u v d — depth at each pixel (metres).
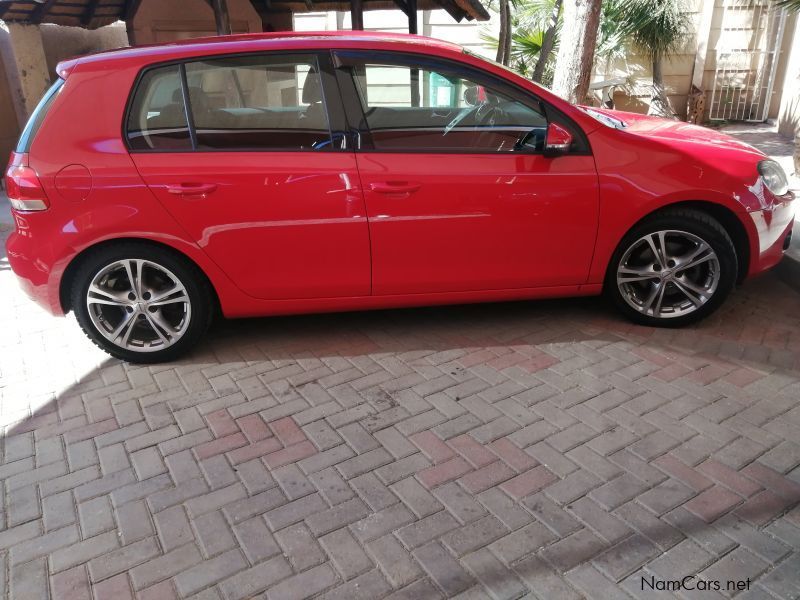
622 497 2.72
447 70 3.75
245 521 2.69
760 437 3.07
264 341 4.23
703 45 11.02
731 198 3.87
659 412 3.29
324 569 2.43
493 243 3.87
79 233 3.62
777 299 4.61
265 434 3.27
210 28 8.67
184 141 3.67
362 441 3.18
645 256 4.07
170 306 3.93
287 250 3.77
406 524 2.63
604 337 4.08
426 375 3.74
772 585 2.28
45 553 2.57
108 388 3.77
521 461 2.98
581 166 3.81
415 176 3.71
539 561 2.42
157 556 2.53
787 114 10.13
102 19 8.62
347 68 3.73
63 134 3.60
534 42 10.18
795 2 6.68
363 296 3.96
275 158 3.68
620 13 9.84
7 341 4.43
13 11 7.50
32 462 3.14
